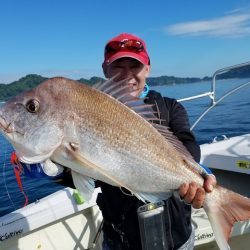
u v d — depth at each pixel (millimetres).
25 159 651
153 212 791
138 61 873
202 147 1721
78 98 650
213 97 1771
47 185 2428
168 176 721
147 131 704
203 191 720
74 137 638
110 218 855
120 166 674
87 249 1294
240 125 4684
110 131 664
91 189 681
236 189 1658
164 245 802
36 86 657
